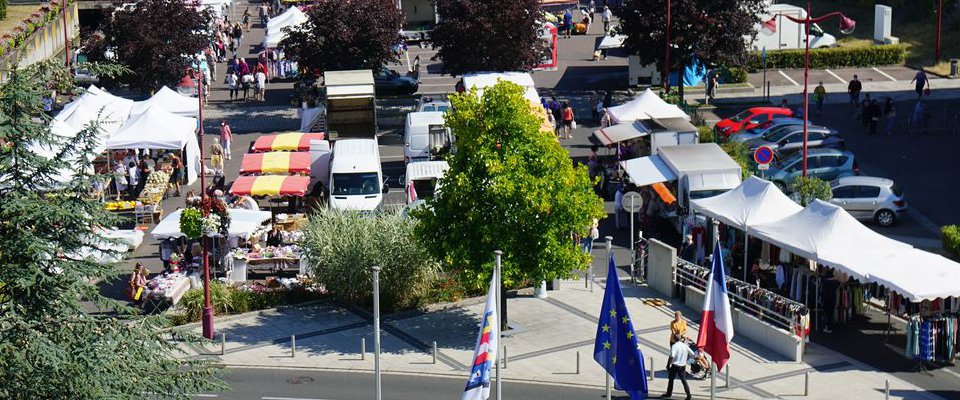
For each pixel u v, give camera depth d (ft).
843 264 143.74
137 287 158.61
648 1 267.59
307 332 151.84
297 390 132.77
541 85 297.74
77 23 358.43
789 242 152.15
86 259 95.96
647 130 214.90
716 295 118.21
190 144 220.23
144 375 96.58
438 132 222.07
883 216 191.83
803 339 139.95
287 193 191.52
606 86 294.87
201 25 280.31
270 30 318.04
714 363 119.14
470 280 144.97
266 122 265.54
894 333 147.13
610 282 112.68
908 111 261.03
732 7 269.44
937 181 215.72
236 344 147.43
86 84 288.71
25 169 94.58
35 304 92.68
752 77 299.38
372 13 270.46
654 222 190.29
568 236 149.28
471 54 266.77
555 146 147.02
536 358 141.59
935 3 333.42
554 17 363.76
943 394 130.11
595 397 130.41
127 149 218.38
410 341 148.77
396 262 158.30
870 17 346.74
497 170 140.97
